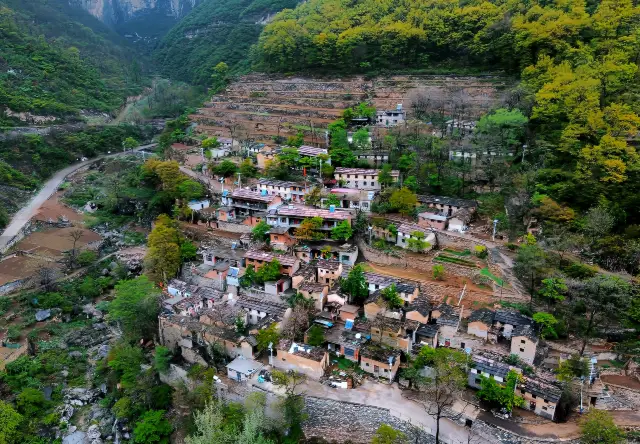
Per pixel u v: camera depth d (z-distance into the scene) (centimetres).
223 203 11450
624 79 10419
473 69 15725
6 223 12494
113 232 12656
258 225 9919
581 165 8856
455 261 8644
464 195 10319
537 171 9500
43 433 7312
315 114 15725
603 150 8681
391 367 6769
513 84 14050
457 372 6288
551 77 11762
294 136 14212
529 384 6175
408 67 16912
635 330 6769
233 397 6875
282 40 18912
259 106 17350
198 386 7069
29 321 9225
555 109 10331
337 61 17862
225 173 12719
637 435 5519
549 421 5950
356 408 6397
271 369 7194
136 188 13925
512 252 8475
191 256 10094
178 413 7131
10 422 7025
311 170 12038
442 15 16500
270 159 12738
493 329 7162
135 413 7331
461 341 7169
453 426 6062
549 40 13225
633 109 9669
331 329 7719
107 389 8050
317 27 19025
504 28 14812
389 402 6456
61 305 9800
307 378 6950
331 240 9712
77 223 13062
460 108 13112
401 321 7438
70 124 19288
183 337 7856
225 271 9219
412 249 9050
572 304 7200
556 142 10000
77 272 10788
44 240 11962
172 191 12206
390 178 10625
